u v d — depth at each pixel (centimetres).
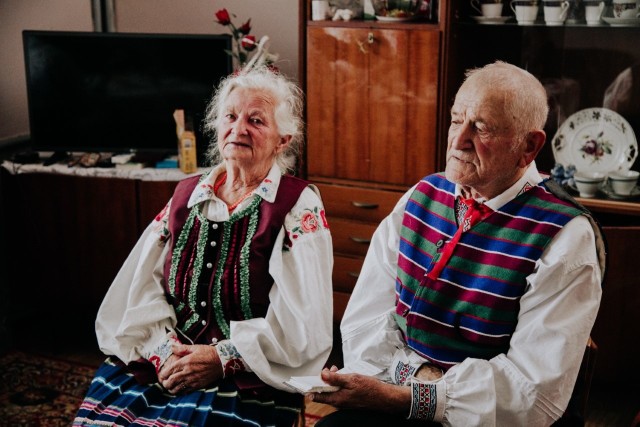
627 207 296
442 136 310
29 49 333
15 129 365
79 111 339
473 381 173
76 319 370
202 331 204
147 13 393
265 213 202
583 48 327
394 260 200
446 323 183
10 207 336
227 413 188
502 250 178
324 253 204
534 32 332
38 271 341
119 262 333
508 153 174
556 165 319
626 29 318
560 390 169
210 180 210
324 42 319
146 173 323
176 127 339
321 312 199
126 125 340
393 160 319
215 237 203
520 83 172
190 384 193
